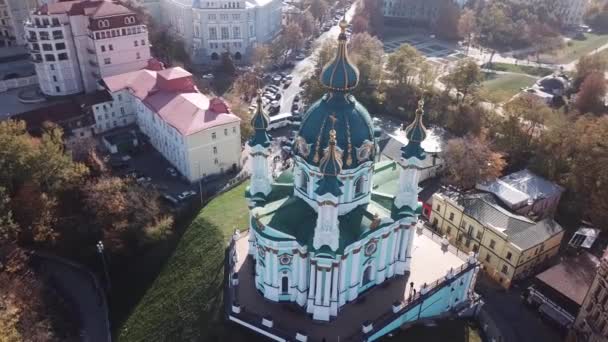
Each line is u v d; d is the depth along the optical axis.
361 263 70.25
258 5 195.38
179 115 112.06
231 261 79.88
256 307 71.44
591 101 138.75
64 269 92.75
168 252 91.56
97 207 92.56
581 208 99.75
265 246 67.81
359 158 65.56
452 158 106.31
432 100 139.50
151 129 124.88
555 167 107.44
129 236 92.50
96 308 86.56
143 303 84.38
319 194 59.44
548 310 79.12
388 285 75.69
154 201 96.50
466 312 79.56
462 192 99.62
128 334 80.38
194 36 192.00
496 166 103.56
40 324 77.81
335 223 61.75
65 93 148.25
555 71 183.25
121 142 123.88
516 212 95.31
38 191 92.56
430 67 146.88
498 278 87.88
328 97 66.62
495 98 132.25
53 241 90.62
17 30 179.75
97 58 143.00
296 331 66.81
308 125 66.50
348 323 68.75
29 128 121.69
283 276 70.62
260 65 175.75
